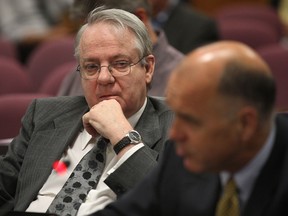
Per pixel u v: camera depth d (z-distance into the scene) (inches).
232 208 150.7
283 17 668.7
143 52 216.5
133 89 215.2
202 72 139.9
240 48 142.8
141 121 221.0
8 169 228.4
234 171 149.3
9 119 308.2
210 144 142.3
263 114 142.3
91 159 216.1
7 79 382.3
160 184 164.6
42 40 581.3
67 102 235.3
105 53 212.5
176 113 143.6
